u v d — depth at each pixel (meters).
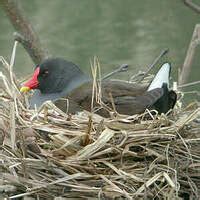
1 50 21.06
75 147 9.71
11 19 12.28
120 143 9.72
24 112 10.23
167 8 24.08
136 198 9.46
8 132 9.84
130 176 9.51
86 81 12.27
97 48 21.33
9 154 9.73
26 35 12.34
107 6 25.73
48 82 12.40
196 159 10.01
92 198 9.47
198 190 9.84
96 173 9.63
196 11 11.64
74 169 9.59
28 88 12.24
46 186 9.42
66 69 12.42
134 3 25.50
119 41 21.78
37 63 12.62
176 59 19.08
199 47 18.06
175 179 9.46
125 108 10.77
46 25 24.20
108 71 18.70
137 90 11.25
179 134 9.89
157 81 10.95
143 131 9.80
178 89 12.48
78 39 22.47
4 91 10.95
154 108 10.76
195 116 9.99
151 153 9.75
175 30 22.31
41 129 9.82
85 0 26.30
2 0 12.12
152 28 22.78
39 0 26.59
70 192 9.49
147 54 20.11
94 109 10.67
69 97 11.36
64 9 25.77
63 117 10.20
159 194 9.48
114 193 9.38
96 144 9.53
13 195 9.63
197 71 17.77
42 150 9.61
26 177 9.52
